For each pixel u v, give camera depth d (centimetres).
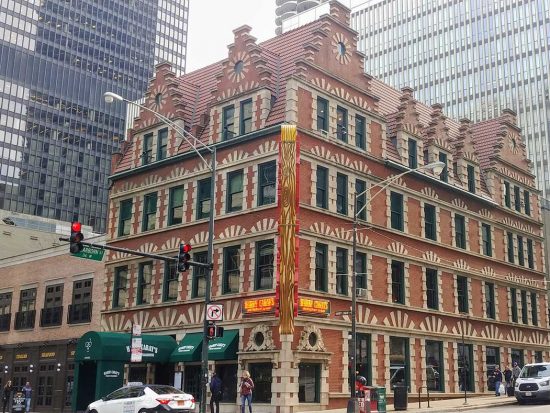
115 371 3369
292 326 3067
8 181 13450
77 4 15312
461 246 4478
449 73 13200
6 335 5100
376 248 3691
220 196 3616
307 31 3872
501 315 4684
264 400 3108
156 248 3925
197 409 3409
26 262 5128
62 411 4359
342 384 3291
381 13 14450
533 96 12188
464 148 4712
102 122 15138
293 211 3188
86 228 9019
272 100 3553
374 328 3553
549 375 3456
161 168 4069
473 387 4212
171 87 4228
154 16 16938
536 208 5434
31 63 14275
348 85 3788
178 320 3644
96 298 4331
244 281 3347
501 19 12850
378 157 3856
